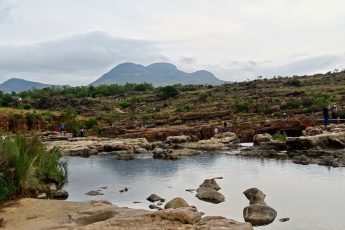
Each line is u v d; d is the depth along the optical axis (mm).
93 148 46469
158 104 118000
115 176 26766
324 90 106688
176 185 22781
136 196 19844
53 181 21844
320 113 70375
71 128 82688
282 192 19750
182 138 55156
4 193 15555
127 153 44469
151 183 23656
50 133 64125
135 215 11930
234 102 96438
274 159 34125
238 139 57312
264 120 67938
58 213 13383
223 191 20469
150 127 79875
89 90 163375
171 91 131375
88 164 34062
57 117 88062
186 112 90250
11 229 11688
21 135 21453
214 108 91500
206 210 16438
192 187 22062
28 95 159375
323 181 22453
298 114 75125
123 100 133500
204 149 46500
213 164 31938
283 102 89125
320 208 16391
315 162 30422
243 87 132625
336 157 31984
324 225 14031
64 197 19594
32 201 15266
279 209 16344
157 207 17016
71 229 10945
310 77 146125
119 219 11492
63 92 159750
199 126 68250
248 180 23656
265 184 22078
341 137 36000
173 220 11281
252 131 60281
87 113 110312
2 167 16531
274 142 41000
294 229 13617
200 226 10578
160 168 30359
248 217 14766
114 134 73750
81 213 13219
